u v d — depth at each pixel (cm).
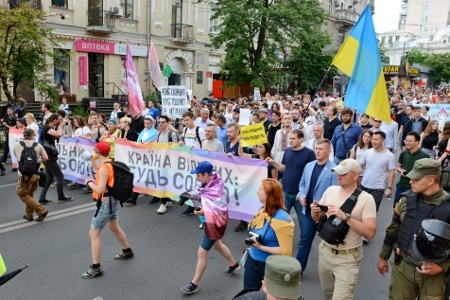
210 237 432
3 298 435
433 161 300
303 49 2709
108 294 448
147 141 798
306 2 2311
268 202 343
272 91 2722
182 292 454
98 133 925
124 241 529
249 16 2125
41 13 1478
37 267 508
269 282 211
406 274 315
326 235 343
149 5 2394
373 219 336
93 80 2242
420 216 305
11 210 732
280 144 727
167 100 939
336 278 349
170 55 2586
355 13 4388
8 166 1116
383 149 587
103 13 2192
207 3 2600
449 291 292
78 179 883
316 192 457
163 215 720
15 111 1163
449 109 1444
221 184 445
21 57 1434
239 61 2322
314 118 993
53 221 678
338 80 3003
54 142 776
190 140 809
